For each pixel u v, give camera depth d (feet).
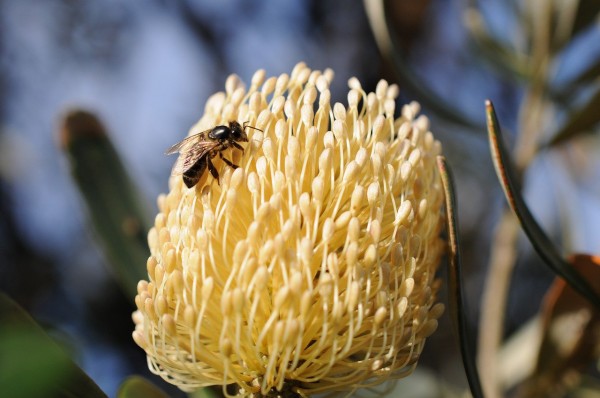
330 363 0.66
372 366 0.66
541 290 1.61
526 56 0.97
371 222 0.66
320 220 0.68
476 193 1.63
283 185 0.66
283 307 0.65
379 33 0.89
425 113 1.52
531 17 0.97
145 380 0.73
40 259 1.73
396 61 0.90
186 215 0.68
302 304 0.64
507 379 1.00
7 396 0.54
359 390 0.72
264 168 0.67
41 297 1.69
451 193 0.67
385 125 0.70
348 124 0.71
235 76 0.75
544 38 0.93
